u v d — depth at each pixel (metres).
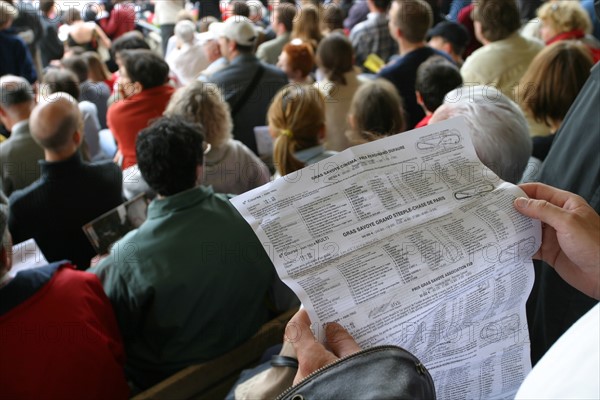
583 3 3.11
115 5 5.41
